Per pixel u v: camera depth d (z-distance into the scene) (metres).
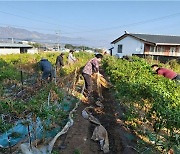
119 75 9.71
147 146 6.38
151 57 29.36
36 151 5.82
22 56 27.30
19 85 12.53
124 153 6.26
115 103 10.12
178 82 9.12
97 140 6.74
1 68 17.05
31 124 6.53
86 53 35.91
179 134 4.90
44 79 12.34
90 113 8.80
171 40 39.00
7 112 6.30
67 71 17.02
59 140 6.56
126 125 7.84
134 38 36.53
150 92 6.54
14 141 6.27
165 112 5.09
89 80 10.81
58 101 9.00
